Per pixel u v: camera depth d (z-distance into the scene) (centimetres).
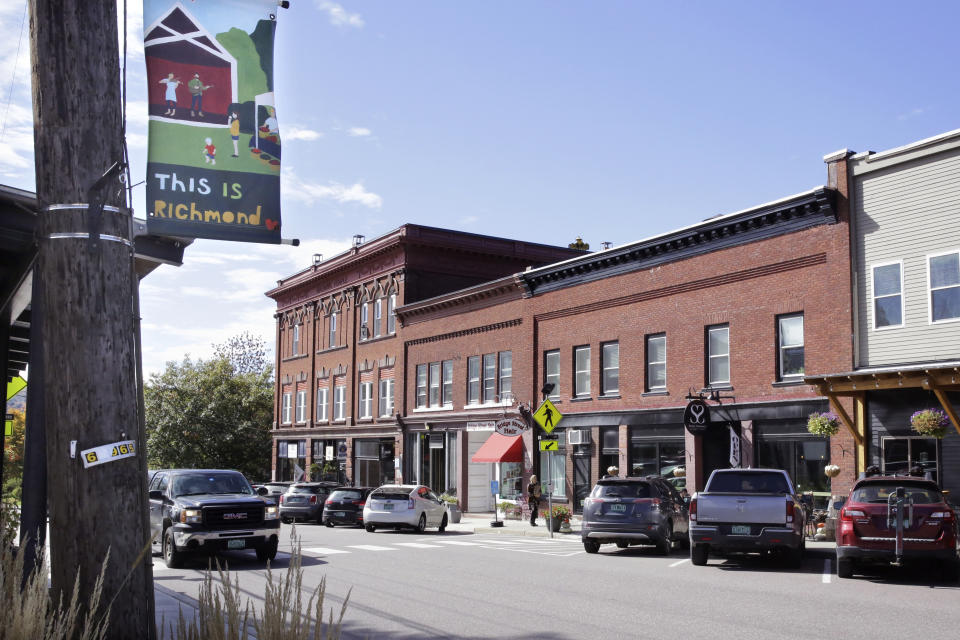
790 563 1705
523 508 3378
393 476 4469
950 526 1446
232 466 5916
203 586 580
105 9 525
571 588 1382
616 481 1992
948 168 2141
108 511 486
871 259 2273
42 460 798
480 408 3738
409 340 4306
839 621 1075
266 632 513
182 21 650
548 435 2567
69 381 490
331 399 5084
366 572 1603
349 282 4938
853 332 2281
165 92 641
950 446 2038
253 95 664
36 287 831
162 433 5731
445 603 1227
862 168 2306
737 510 1683
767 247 2530
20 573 536
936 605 1203
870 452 2192
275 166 671
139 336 544
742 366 2578
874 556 1465
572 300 3250
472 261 4550
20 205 890
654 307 2898
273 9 680
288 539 2506
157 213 628
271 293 5856
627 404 2970
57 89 509
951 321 2097
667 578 1516
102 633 460
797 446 2425
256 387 6134
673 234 2789
